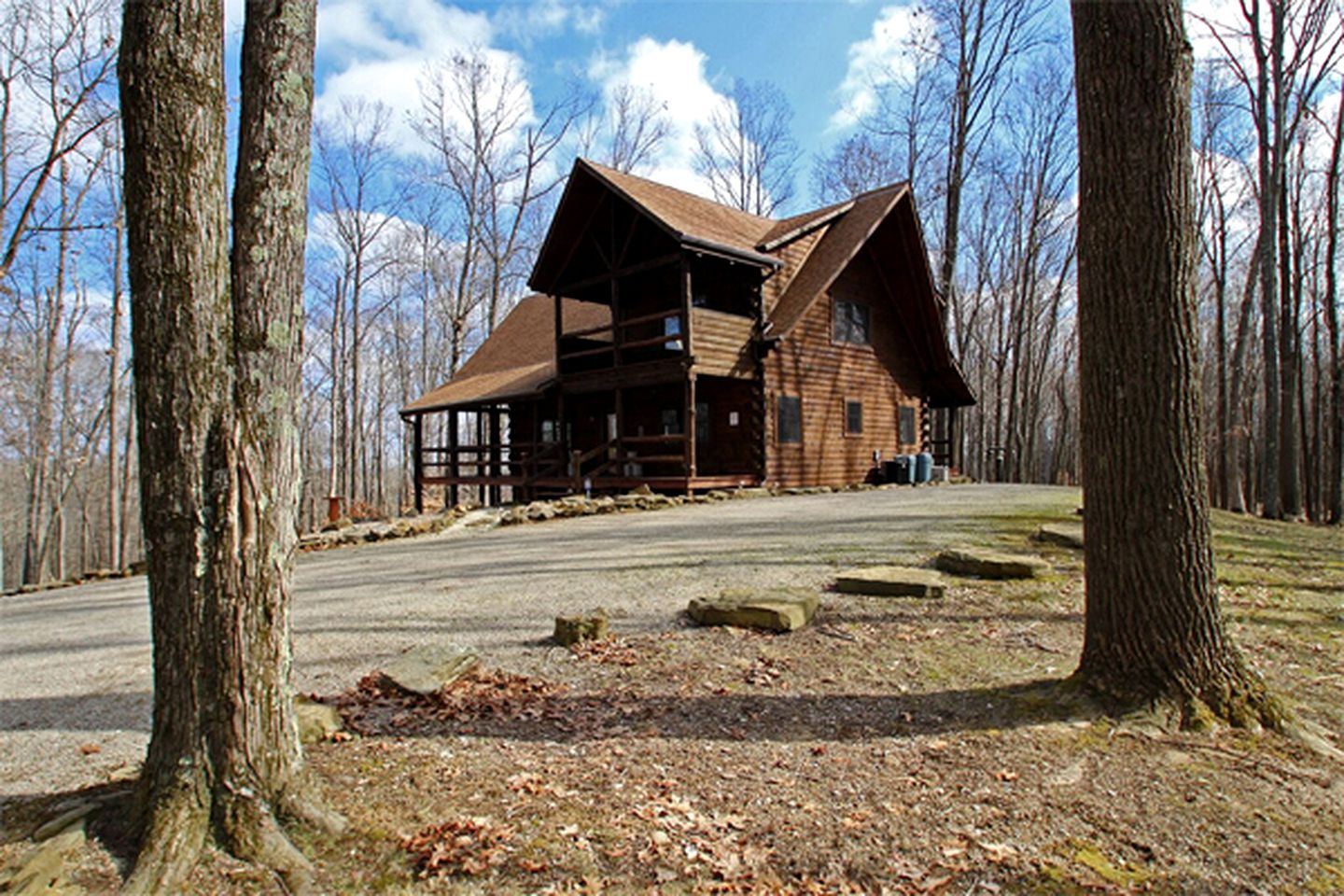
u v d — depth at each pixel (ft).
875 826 9.33
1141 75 11.94
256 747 8.73
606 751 11.41
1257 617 18.42
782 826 9.34
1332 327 58.29
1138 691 12.14
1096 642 12.80
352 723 12.30
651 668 14.93
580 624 16.46
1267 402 57.57
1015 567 20.95
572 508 42.01
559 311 58.23
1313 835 9.04
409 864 8.42
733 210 64.03
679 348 58.23
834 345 59.62
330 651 16.60
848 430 60.54
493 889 8.04
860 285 62.59
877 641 16.26
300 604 21.44
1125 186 12.10
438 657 14.51
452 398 70.90
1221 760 10.79
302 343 9.37
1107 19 12.17
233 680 8.61
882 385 64.49
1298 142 69.36
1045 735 11.64
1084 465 13.04
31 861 8.09
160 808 8.31
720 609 17.39
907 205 60.70
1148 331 12.07
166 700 8.61
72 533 127.54
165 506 8.52
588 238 57.06
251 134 8.87
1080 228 12.92
